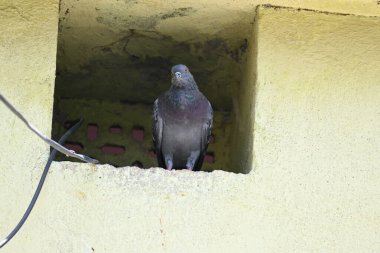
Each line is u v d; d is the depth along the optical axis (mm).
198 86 10352
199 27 9227
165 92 9836
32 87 8188
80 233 7695
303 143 8305
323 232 7938
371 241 7945
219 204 7906
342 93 8555
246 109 9031
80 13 8969
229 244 7773
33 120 8062
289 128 8359
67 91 10641
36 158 7934
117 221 7766
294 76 8578
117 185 7887
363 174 8227
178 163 9922
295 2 8766
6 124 8016
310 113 8445
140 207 7828
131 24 9188
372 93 8586
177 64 9875
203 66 9938
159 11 8953
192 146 9664
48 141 6711
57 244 7629
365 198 8125
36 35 8391
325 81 8586
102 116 10797
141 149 10695
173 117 9539
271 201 8000
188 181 7973
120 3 8812
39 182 7762
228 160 10484
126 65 10008
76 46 9617
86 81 10391
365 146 8359
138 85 10477
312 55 8688
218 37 9375
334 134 8375
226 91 10367
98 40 9484
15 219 7680
